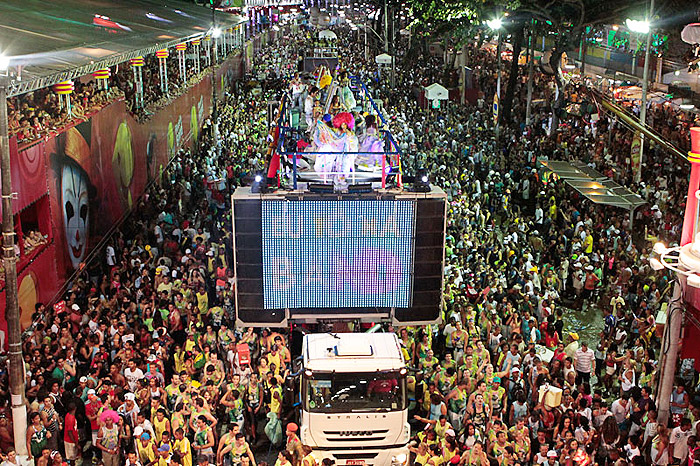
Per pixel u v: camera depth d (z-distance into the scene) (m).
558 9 41.53
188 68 49.28
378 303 17.45
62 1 32.84
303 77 35.62
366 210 16.91
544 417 15.81
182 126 42.91
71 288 22.92
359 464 15.23
